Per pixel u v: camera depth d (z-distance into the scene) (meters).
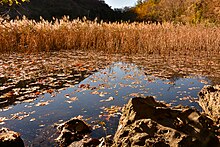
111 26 14.59
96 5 49.09
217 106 3.61
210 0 29.05
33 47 11.65
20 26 12.32
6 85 5.71
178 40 13.45
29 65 8.32
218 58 11.22
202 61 10.16
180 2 34.94
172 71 7.84
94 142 2.83
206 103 4.11
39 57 10.22
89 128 3.36
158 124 2.41
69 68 8.00
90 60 9.84
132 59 10.38
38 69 7.66
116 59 10.30
